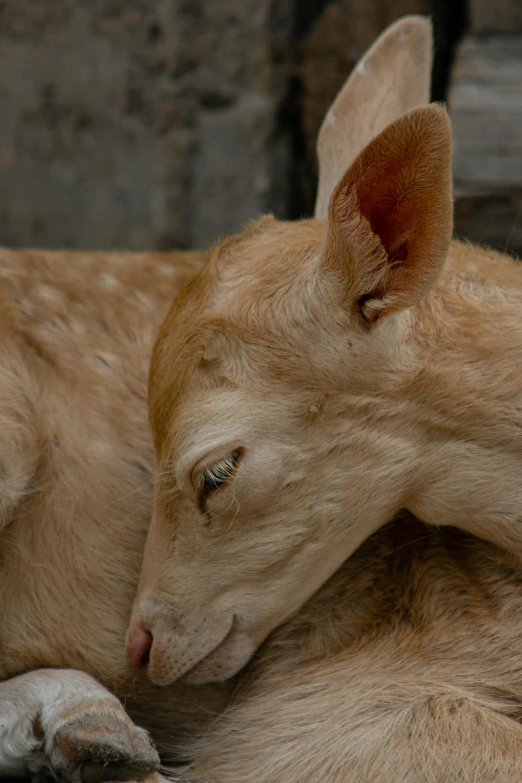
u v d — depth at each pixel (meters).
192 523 3.65
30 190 7.38
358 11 6.71
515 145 5.90
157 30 6.93
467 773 3.81
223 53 6.84
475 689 4.07
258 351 3.60
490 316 3.77
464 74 6.15
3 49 7.25
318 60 6.77
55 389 4.38
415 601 4.20
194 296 3.82
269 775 4.07
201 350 3.63
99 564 4.29
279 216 6.88
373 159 3.35
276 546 3.66
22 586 4.33
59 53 7.16
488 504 3.71
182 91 6.95
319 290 3.56
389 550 4.27
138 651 3.86
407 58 4.56
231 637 3.77
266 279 3.69
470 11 6.39
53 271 4.72
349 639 4.28
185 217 7.08
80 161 7.25
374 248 3.47
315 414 3.59
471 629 4.11
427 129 3.28
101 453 4.31
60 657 4.34
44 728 3.97
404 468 3.67
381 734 3.96
